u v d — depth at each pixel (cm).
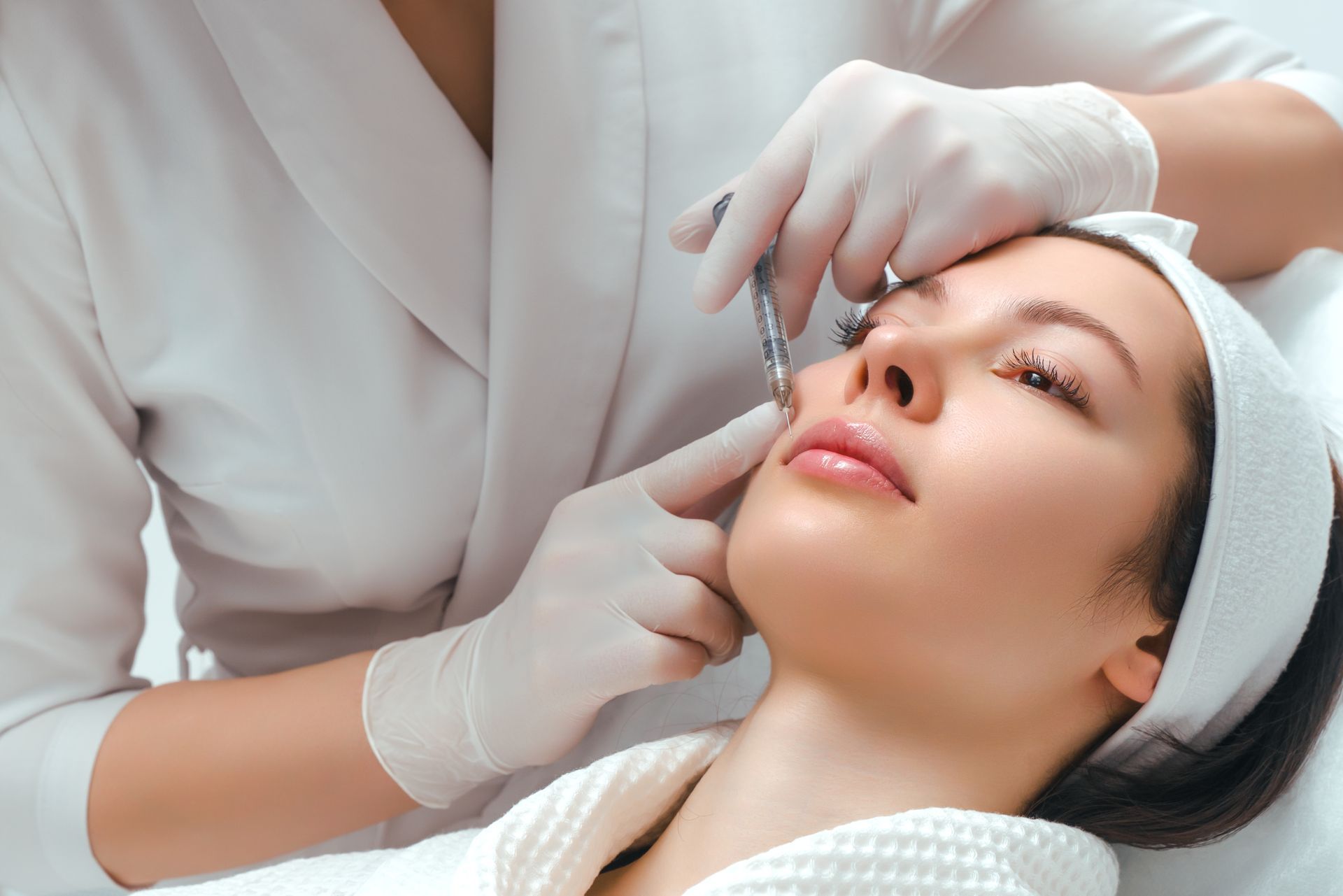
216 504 115
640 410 116
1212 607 91
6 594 108
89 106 99
